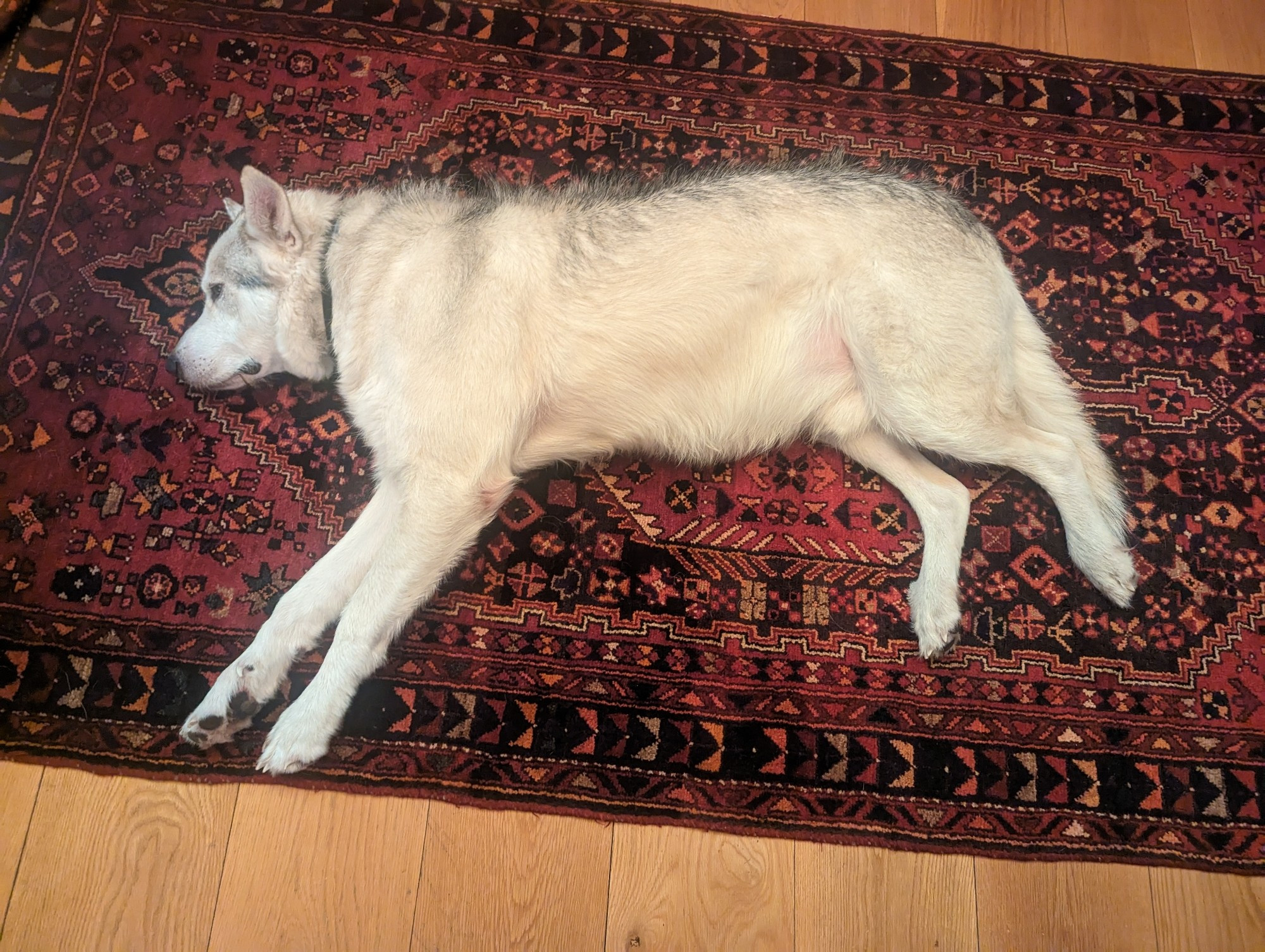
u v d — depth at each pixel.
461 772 2.17
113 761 2.13
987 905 2.15
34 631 2.21
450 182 2.53
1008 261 2.73
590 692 2.25
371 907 2.08
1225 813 2.21
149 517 2.35
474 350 2.10
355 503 2.41
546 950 2.07
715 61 2.93
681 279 2.18
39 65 2.73
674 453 2.43
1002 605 2.38
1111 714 2.29
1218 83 2.99
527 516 2.42
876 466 2.46
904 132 2.88
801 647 2.33
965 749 2.24
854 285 2.21
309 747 2.09
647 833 2.17
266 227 2.18
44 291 2.52
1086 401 2.58
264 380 2.51
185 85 2.77
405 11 2.91
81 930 2.02
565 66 2.89
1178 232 2.78
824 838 2.16
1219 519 2.48
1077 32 3.10
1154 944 2.13
